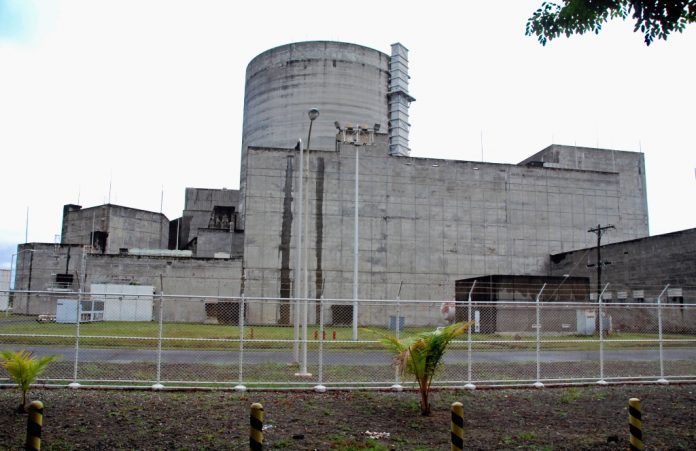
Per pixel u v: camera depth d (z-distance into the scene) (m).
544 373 18.86
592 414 12.23
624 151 75.69
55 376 16.06
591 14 9.97
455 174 58.97
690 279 43.88
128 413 11.46
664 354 26.23
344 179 56.62
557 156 73.12
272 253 54.56
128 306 51.44
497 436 10.01
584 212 61.62
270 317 53.91
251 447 6.66
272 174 55.69
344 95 72.81
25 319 45.81
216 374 17.12
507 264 58.69
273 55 75.12
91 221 76.75
